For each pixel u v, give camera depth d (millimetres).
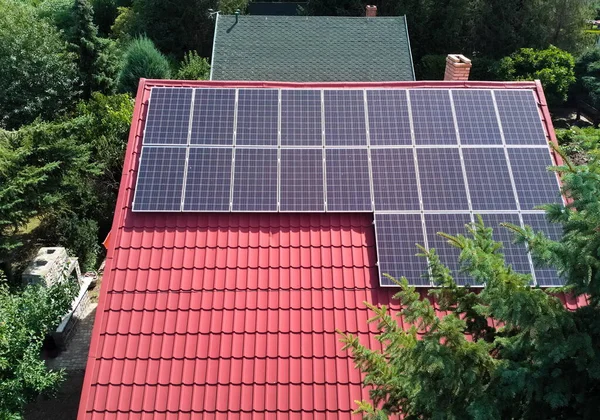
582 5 32750
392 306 9211
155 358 8664
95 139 21875
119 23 37719
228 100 11344
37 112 26125
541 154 10758
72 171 18797
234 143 10750
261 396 8398
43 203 17766
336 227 10039
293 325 9023
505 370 6055
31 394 12180
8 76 25656
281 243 9828
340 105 11305
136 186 10148
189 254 9641
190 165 10445
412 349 6172
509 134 11000
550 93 30391
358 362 7246
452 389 6098
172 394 8375
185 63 32094
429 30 34438
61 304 14047
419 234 9773
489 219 9953
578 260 5891
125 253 9617
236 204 10031
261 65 21172
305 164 10516
